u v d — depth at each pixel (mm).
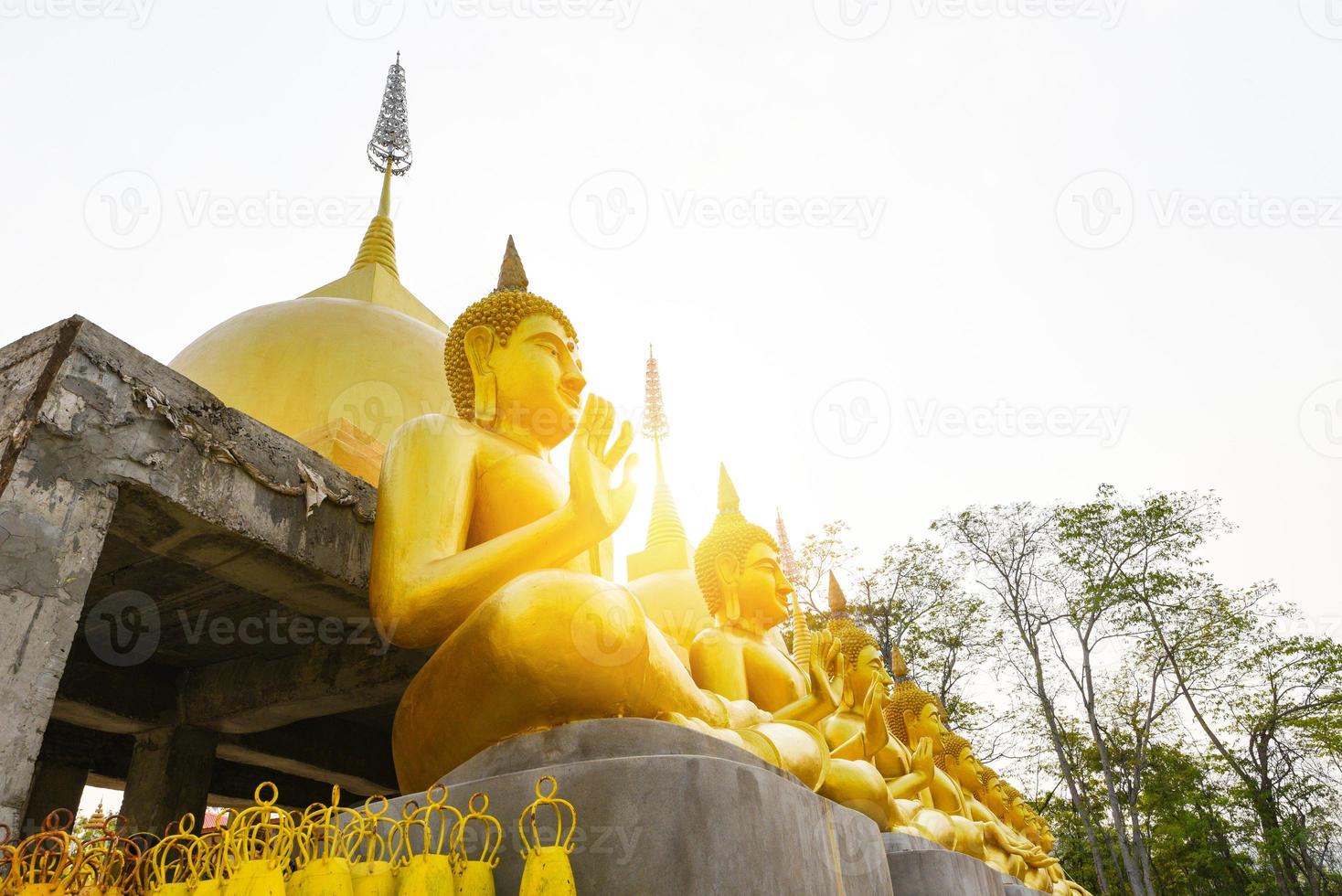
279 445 6230
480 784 4590
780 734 6402
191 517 5496
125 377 5293
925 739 9734
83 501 4891
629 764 4441
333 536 6414
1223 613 25031
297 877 3830
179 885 4199
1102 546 25562
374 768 10695
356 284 10781
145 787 8367
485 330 7000
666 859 4223
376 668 7902
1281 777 26031
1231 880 30781
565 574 5035
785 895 4742
